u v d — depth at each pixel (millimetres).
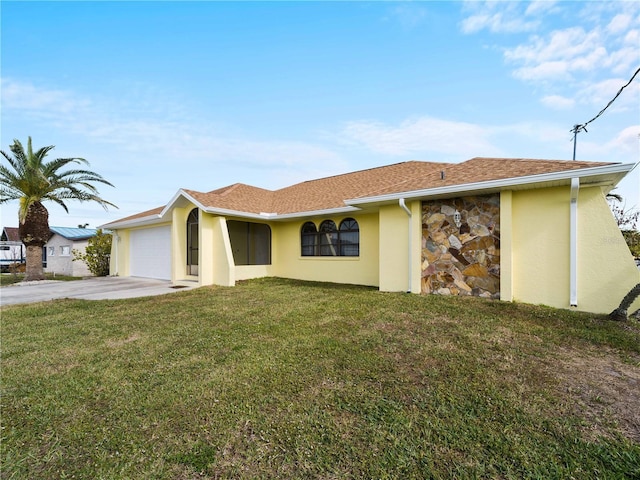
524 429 3057
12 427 3285
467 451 2777
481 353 4852
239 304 8906
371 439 2955
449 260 9305
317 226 14531
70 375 4480
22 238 16891
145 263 17406
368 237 12852
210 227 13305
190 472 2613
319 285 12688
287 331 6219
